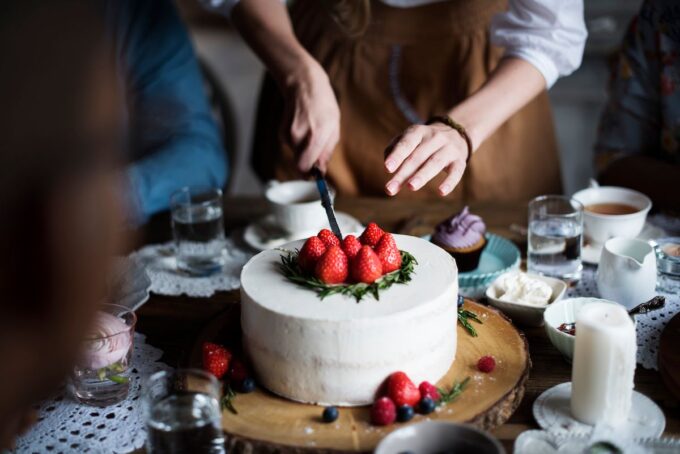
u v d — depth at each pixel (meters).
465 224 1.47
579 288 1.40
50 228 0.61
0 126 0.59
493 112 1.54
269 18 1.76
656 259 1.37
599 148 1.94
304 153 1.58
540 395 1.08
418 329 1.04
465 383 1.08
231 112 2.56
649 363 1.15
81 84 0.61
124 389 1.12
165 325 1.33
